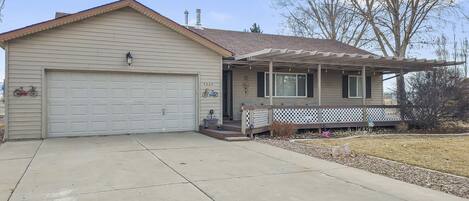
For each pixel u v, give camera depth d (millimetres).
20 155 8773
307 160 8469
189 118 13859
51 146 10141
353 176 6926
